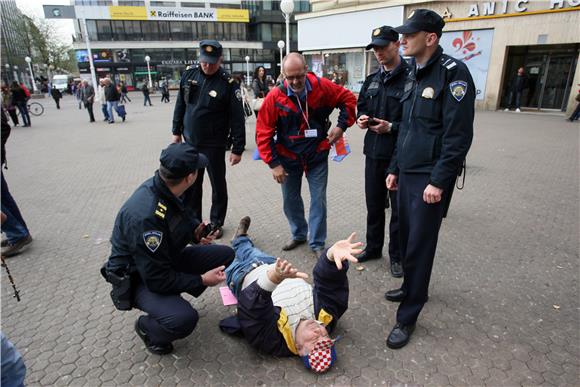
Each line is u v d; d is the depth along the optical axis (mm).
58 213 5164
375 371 2385
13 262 3809
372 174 3385
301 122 3486
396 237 3369
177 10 43188
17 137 11719
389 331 2750
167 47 44219
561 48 14891
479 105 16875
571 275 3422
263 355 2549
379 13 19969
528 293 3162
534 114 15062
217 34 45781
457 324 2791
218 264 2932
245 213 5043
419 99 2406
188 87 3943
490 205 5156
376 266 3629
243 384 2309
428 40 2271
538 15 14547
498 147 8891
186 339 2699
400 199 2609
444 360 2459
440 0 17203
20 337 2729
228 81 3961
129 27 42688
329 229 4512
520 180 6266
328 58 23266
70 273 3598
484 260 3691
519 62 16016
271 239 4230
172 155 2205
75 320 2922
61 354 2566
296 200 3852
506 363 2422
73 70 67000
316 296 2590
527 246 3971
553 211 4926
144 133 12258
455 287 3254
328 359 2312
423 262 2492
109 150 9531
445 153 2270
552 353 2498
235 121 4047
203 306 3064
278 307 2541
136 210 2219
